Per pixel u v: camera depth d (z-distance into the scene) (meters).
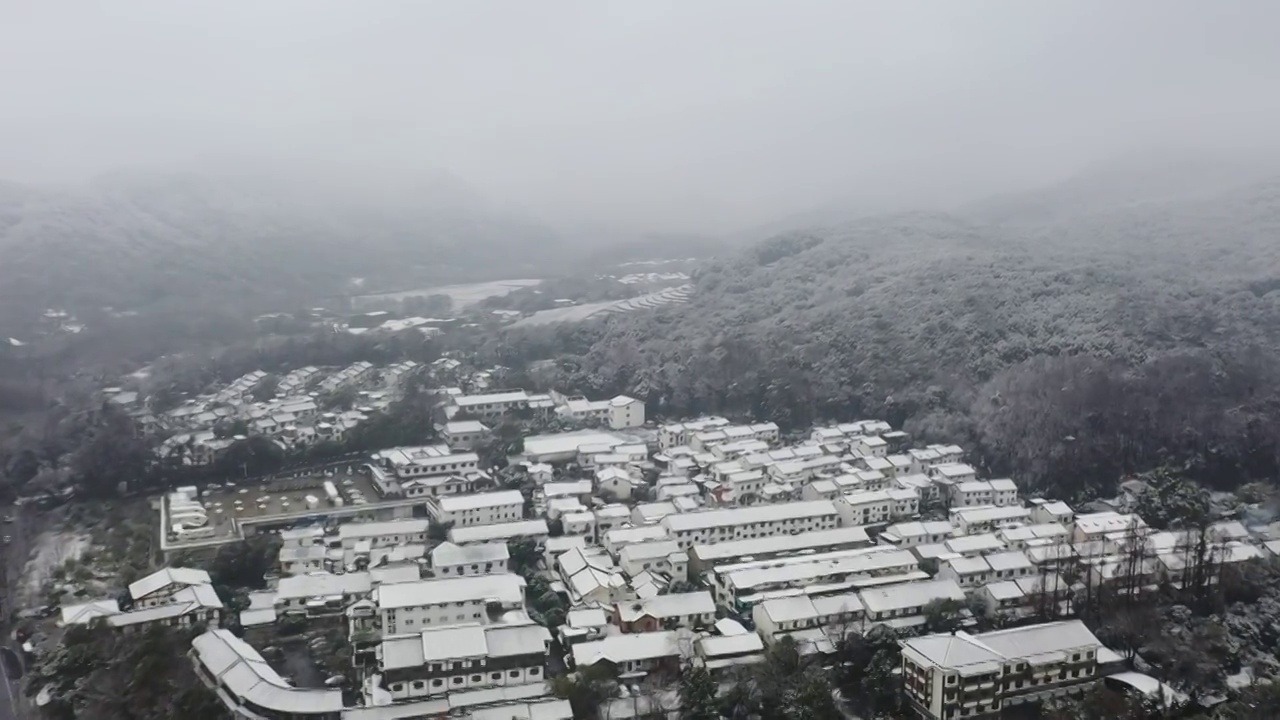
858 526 151.38
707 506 161.00
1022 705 100.00
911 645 102.50
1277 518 150.00
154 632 107.50
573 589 125.44
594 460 179.62
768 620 113.00
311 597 122.19
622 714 95.81
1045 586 121.06
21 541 146.75
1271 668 104.75
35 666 107.12
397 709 96.75
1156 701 95.56
